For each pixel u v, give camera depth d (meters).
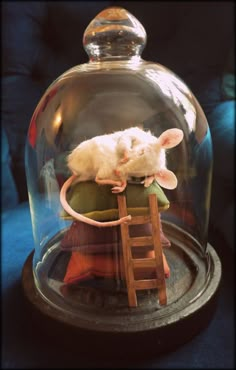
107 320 0.30
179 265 0.37
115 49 0.37
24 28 0.62
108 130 0.37
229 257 0.47
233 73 0.62
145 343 0.30
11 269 0.42
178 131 0.33
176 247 0.39
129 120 0.37
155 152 0.32
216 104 0.59
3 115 0.59
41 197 0.39
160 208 0.33
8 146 0.58
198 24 0.61
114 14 0.35
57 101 0.38
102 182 0.32
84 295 0.33
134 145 0.33
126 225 0.32
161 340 0.30
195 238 0.40
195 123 0.38
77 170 0.33
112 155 0.33
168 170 0.35
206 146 0.40
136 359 0.31
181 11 0.62
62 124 0.37
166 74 0.39
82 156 0.33
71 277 0.34
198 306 0.32
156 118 0.37
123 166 0.32
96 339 0.30
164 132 0.33
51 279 0.35
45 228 0.40
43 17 0.64
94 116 0.37
